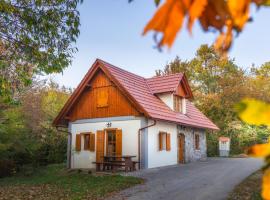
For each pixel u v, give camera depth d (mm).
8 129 17641
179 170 17531
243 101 882
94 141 20344
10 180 16656
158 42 814
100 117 20234
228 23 893
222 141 29797
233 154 31094
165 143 20469
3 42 10883
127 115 19172
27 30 10703
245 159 25047
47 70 11344
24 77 11555
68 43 11141
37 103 21484
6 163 18594
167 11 808
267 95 35031
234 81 38875
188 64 42406
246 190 11430
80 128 21047
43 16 10547
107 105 19953
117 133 19312
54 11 10602
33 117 21047
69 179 15266
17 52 11023
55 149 24219
